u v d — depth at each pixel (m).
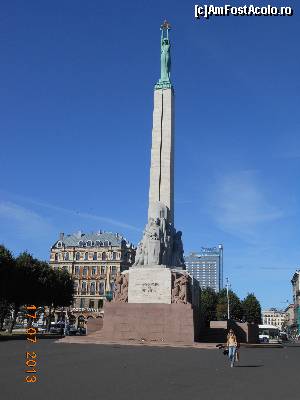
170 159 61.00
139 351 37.59
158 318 48.50
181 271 51.91
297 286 176.00
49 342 48.66
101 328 54.09
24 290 77.44
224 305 117.12
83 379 20.53
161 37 67.12
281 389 19.00
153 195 59.78
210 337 54.50
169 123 62.28
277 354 41.16
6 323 121.94
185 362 29.45
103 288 132.50
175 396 16.62
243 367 27.77
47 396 16.02
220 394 17.33
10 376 20.91
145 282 51.19
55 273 88.25
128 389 17.97
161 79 64.88
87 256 136.75
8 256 70.69
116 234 140.00
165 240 55.28
